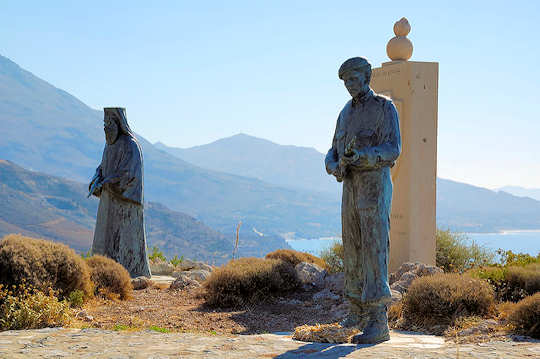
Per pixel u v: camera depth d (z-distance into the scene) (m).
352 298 7.34
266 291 12.14
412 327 8.80
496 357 5.86
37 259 10.62
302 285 13.31
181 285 13.85
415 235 14.74
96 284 12.11
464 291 9.09
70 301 10.65
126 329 8.57
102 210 15.03
